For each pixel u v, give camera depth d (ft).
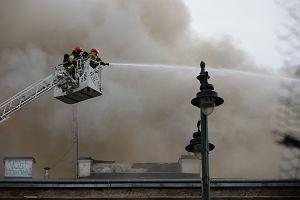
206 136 43.06
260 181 72.43
